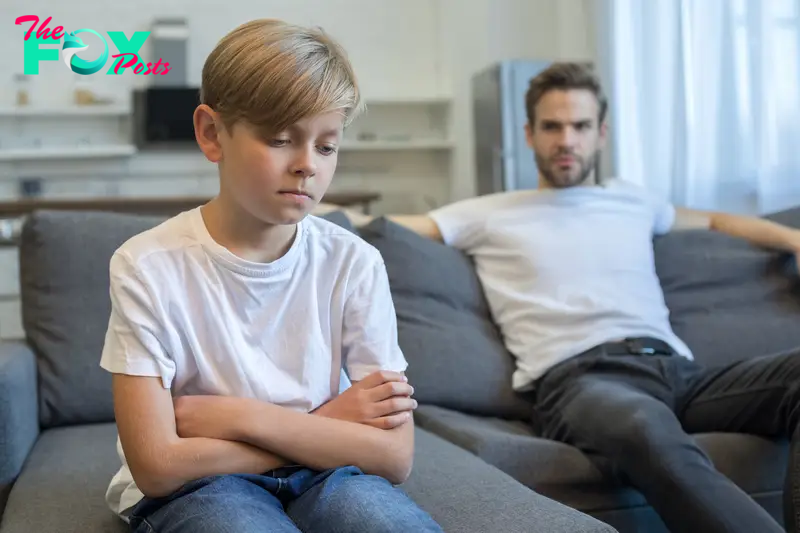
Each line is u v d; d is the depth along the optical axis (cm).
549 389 182
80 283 181
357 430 107
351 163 627
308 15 625
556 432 170
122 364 102
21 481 140
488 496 117
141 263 105
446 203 638
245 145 99
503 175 435
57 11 587
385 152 631
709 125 332
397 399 111
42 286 180
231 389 109
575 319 190
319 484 102
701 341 207
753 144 303
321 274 115
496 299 202
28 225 184
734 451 165
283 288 111
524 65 436
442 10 624
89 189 596
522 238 203
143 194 602
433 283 202
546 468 155
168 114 578
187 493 100
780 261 220
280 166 99
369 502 96
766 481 166
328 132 101
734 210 321
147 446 100
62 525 117
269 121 97
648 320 194
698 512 130
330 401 113
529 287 198
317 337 114
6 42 582
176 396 109
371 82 637
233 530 89
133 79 594
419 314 198
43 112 567
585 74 210
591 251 201
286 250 111
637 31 386
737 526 126
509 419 195
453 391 190
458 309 203
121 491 115
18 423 150
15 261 498
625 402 154
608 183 220
